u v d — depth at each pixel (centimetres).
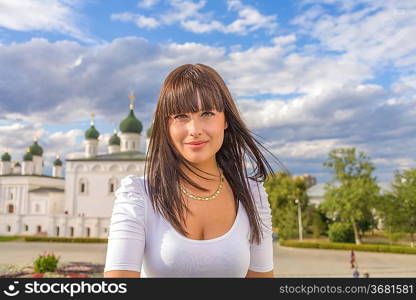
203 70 169
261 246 185
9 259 3472
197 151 161
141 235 155
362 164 4444
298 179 5450
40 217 6756
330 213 4694
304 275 2534
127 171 6725
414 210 4112
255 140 191
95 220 6331
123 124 7594
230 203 174
